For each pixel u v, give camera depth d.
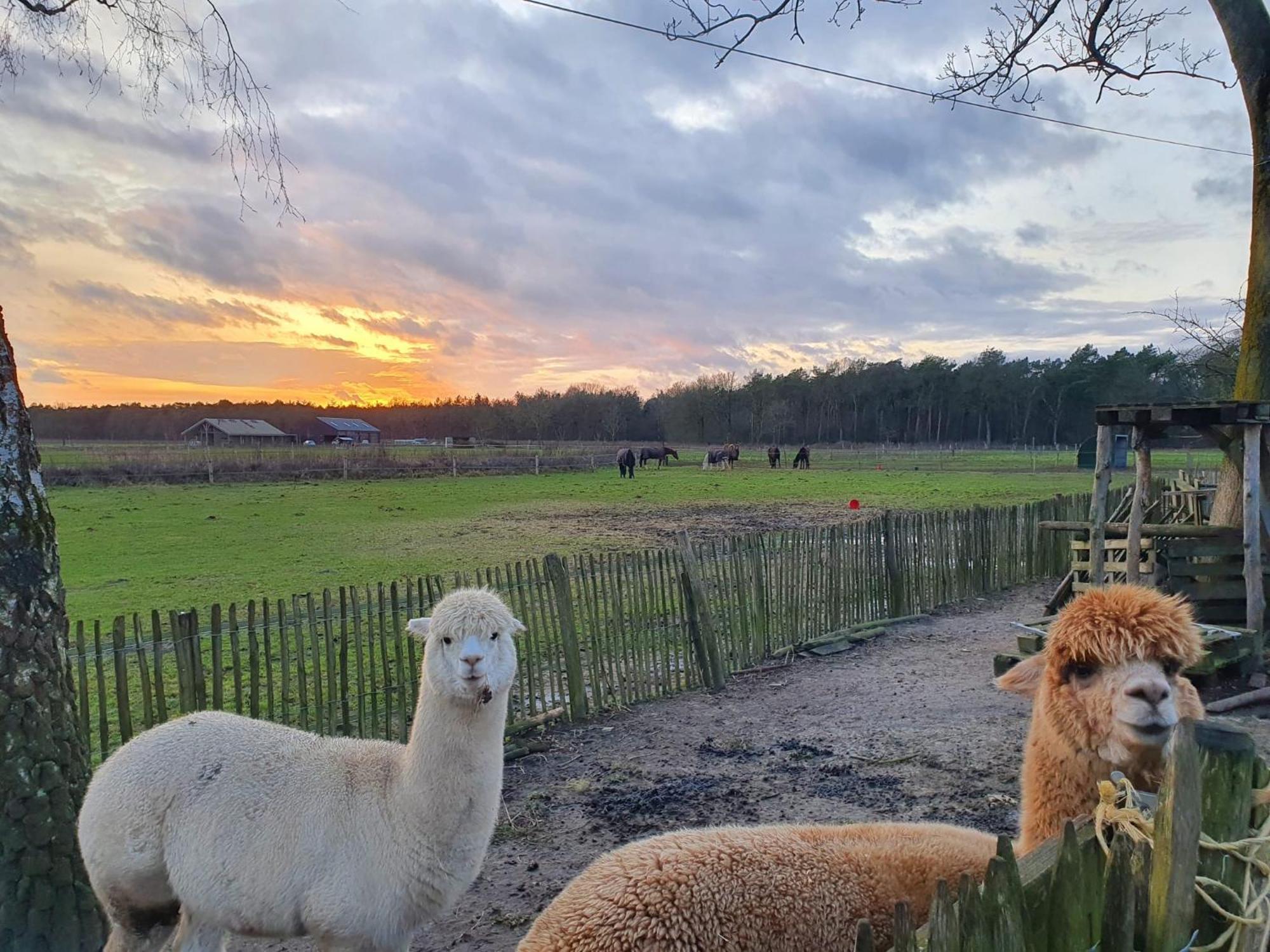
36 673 3.78
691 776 6.30
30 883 3.69
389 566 16.12
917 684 8.59
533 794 6.02
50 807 3.76
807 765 6.45
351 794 3.41
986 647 10.09
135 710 7.76
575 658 7.69
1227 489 8.91
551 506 28.73
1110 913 1.90
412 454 55.97
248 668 8.98
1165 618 2.58
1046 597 13.14
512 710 7.26
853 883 2.54
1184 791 1.80
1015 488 33.78
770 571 9.78
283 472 41.78
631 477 45.12
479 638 3.39
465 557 17.14
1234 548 8.38
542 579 7.53
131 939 3.67
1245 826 1.98
